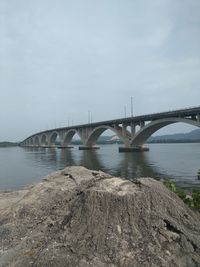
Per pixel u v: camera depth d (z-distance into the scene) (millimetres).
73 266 6094
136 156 67750
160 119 62000
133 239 6641
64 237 6980
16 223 8523
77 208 7586
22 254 6848
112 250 6406
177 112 56281
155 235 6770
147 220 7059
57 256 6379
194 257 6426
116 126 85500
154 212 7258
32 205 9250
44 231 7723
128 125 80562
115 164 49844
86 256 6328
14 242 7555
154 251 6406
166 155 71438
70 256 6355
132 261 6176
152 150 107375
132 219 7043
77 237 6820
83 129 107562
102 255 6332
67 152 98062
